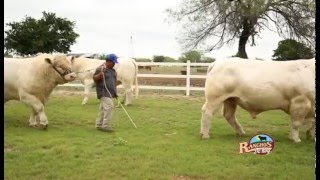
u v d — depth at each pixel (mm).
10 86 9039
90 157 6859
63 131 8977
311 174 6125
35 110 9078
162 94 18922
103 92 9125
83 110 12562
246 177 5977
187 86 18469
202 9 34156
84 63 14266
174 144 7906
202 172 6129
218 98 8508
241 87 8383
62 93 18172
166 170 6176
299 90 8273
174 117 11602
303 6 31312
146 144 7852
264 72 8367
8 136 8242
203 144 8000
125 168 6234
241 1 30453
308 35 31938
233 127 9023
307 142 8438
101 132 9023
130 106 13922
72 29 26938
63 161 6562
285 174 6129
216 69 8539
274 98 8344
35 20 25453
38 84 9008
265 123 10977
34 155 6844
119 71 13984
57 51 26625
